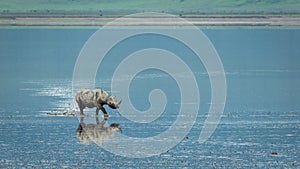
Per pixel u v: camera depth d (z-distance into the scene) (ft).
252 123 583.58
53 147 489.26
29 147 488.85
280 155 465.88
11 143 501.56
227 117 619.26
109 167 435.94
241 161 451.12
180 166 438.40
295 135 531.09
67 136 528.22
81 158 458.91
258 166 437.17
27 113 636.48
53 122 586.45
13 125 571.28
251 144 500.33
